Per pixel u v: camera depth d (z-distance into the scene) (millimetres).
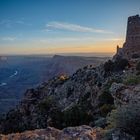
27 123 88500
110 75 93562
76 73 119875
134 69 86688
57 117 59906
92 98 84312
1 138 18609
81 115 54156
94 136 19047
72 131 19812
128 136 17578
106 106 54031
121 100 40938
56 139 18688
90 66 121438
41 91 122562
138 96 37844
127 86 44781
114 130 18391
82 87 101375
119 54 125562
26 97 118500
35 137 18703
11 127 92188
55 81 126250
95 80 98375
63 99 102500
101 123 29500
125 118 18391
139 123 18062
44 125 76875
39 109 91375
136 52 118188
